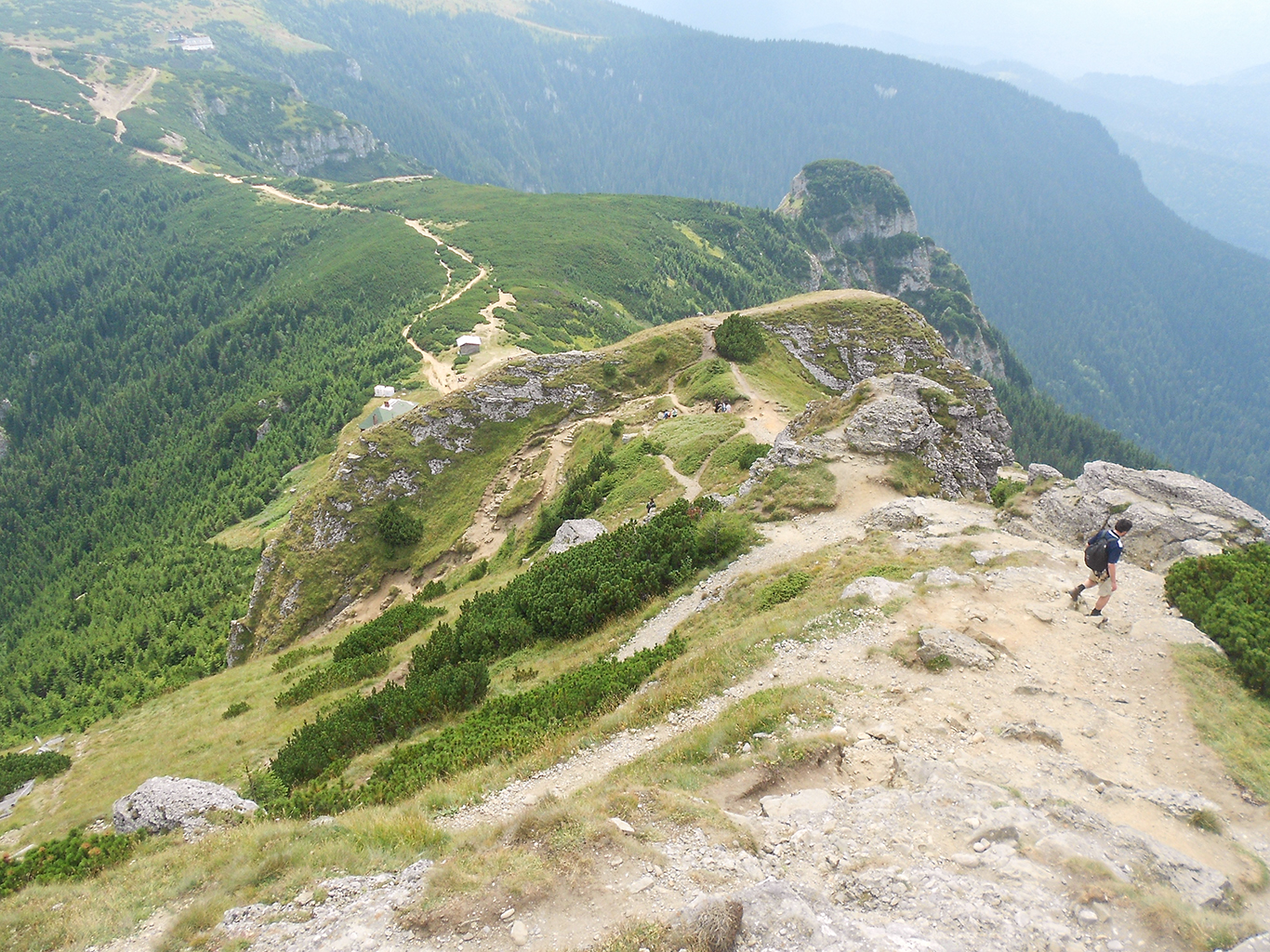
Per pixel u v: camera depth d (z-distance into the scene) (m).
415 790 16.86
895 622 18.44
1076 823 10.70
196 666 69.94
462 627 31.86
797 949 8.32
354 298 166.38
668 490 52.66
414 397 103.12
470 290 153.38
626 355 85.62
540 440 78.19
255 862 12.28
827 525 31.88
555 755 16.84
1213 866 10.31
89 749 37.78
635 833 10.85
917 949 8.24
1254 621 15.84
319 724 25.23
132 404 165.75
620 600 29.67
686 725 16.72
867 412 39.44
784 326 88.81
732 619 23.88
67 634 94.44
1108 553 17.42
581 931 9.02
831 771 12.91
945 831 10.62
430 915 9.64
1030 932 8.55
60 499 147.88
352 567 67.31
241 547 102.44
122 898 12.32
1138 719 14.12
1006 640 17.09
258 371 153.75
